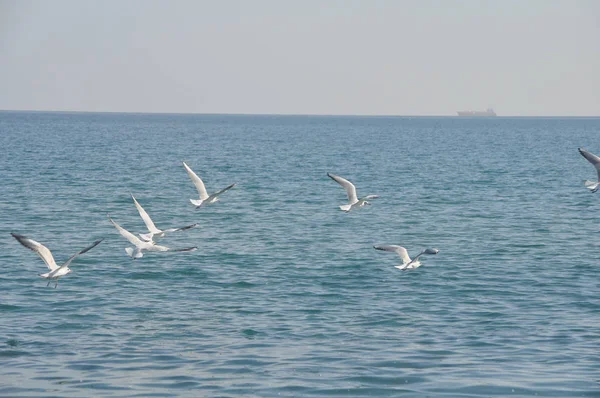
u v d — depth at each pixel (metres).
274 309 34.59
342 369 27.12
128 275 40.91
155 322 32.53
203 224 57.88
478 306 35.12
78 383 25.64
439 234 54.06
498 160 130.62
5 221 56.78
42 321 32.50
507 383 25.83
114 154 133.00
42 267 42.34
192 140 198.88
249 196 74.94
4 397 24.38
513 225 58.31
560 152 158.25
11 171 94.31
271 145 177.62
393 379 26.22
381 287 38.62
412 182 90.06
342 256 46.12
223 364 27.55
